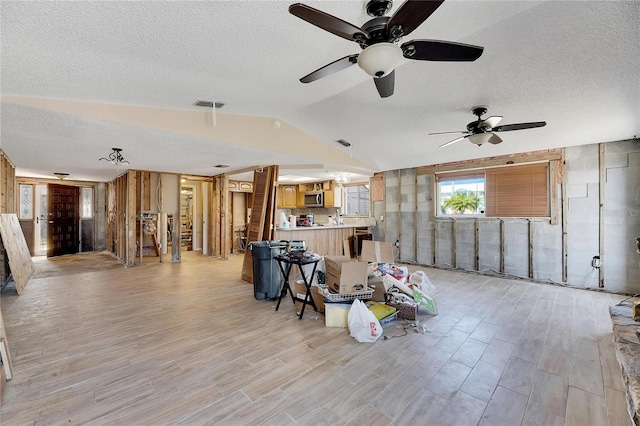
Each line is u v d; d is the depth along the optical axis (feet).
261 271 13.08
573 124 12.86
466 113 12.40
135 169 21.39
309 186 29.68
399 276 12.52
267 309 11.91
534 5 6.16
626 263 14.10
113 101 9.78
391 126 14.55
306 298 11.14
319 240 21.15
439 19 6.45
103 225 30.53
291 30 6.19
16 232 16.76
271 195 17.08
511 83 9.87
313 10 4.50
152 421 5.66
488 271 18.44
